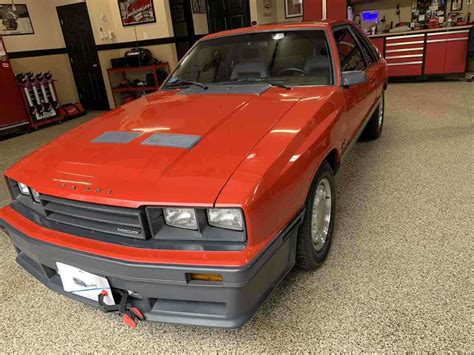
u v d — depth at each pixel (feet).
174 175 4.88
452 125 15.08
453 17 26.14
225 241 4.59
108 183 4.98
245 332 5.66
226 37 9.44
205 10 30.07
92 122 7.43
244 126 6.03
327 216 7.15
